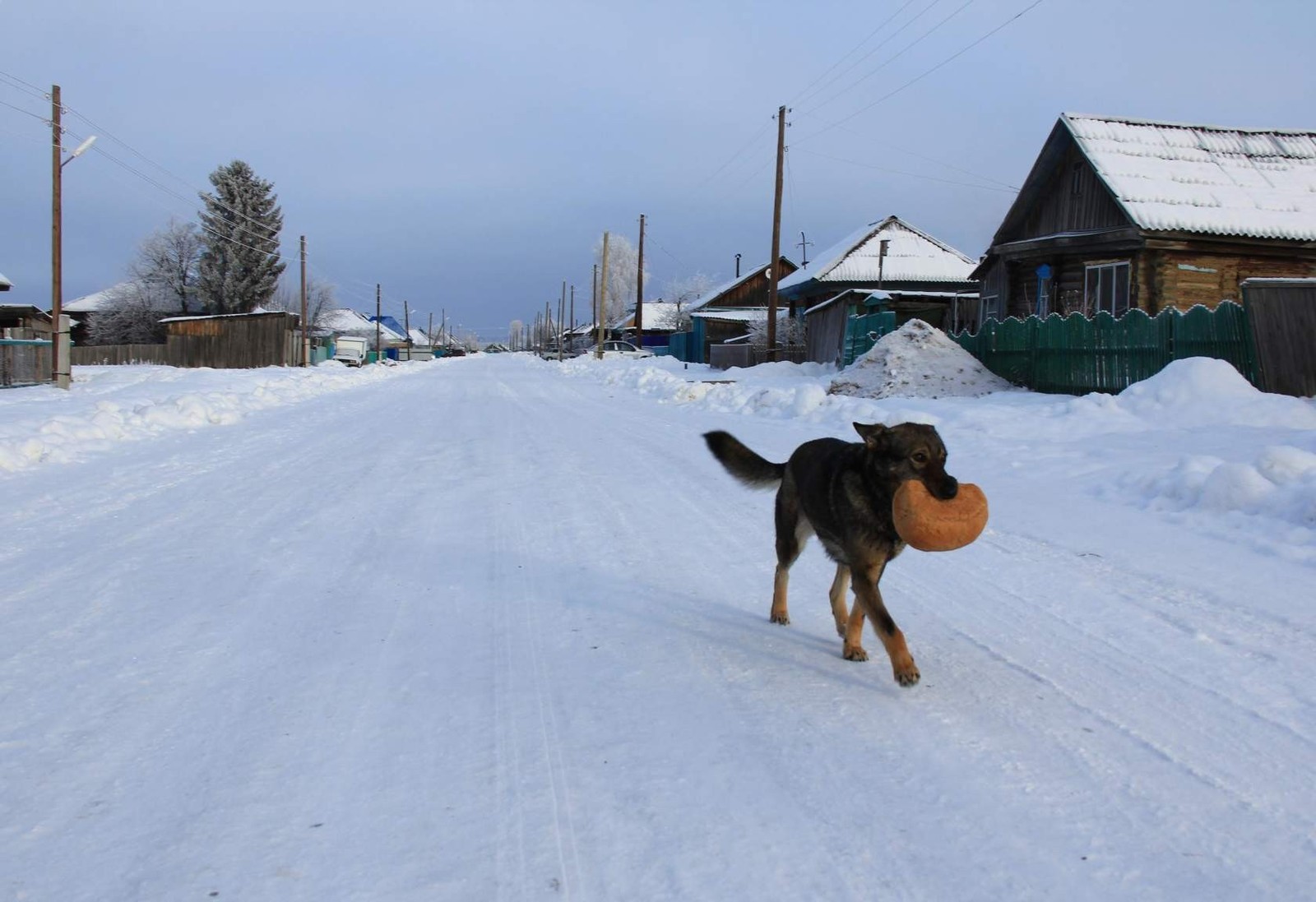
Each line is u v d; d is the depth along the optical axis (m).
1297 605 5.70
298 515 8.73
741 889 2.89
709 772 3.68
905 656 4.50
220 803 3.41
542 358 99.19
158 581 6.45
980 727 4.11
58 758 3.77
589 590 6.26
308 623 5.54
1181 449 10.77
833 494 4.96
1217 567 6.57
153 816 3.32
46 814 3.33
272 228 76.31
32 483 10.41
